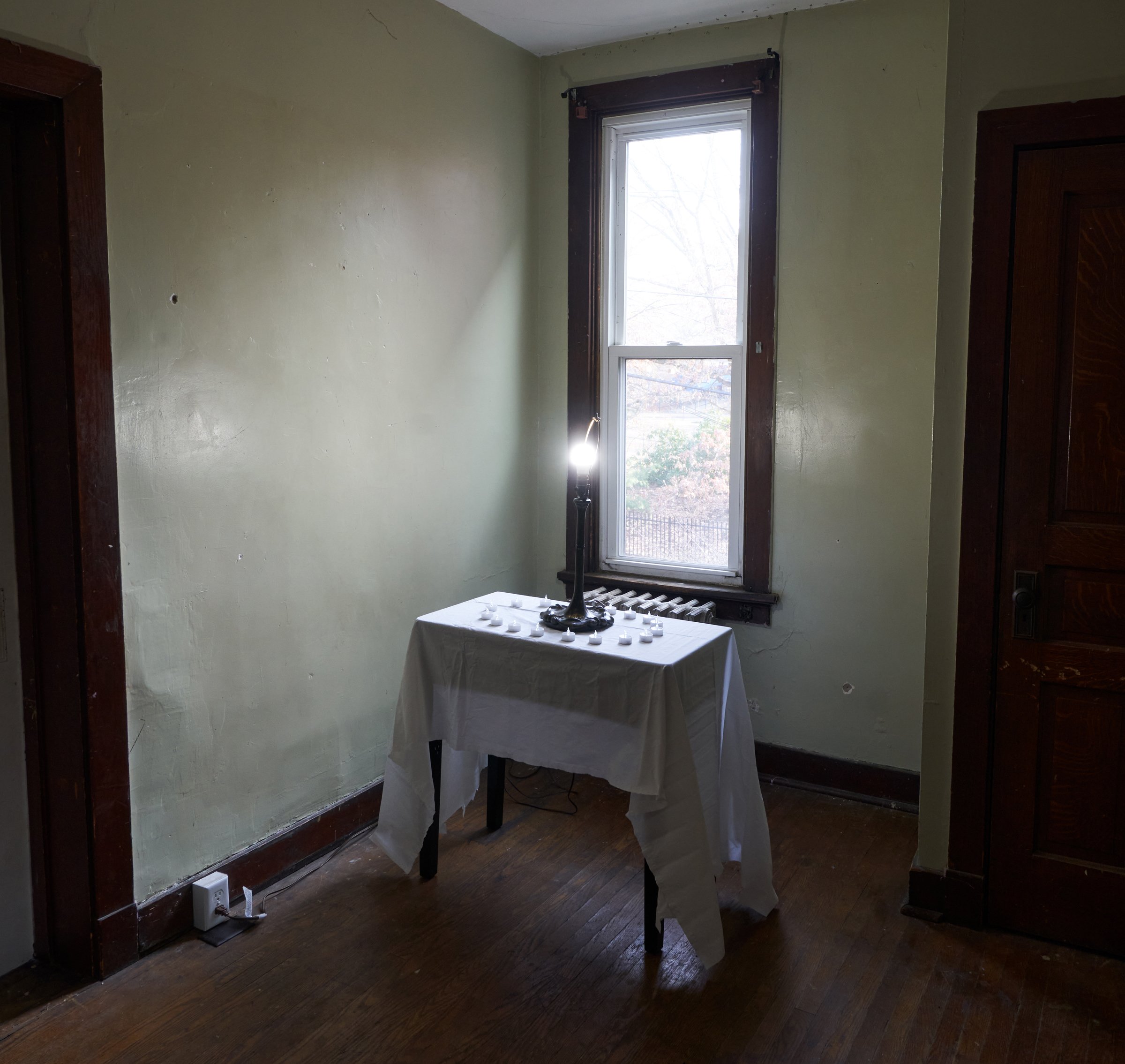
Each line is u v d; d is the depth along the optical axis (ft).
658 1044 7.53
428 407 11.55
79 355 7.59
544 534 13.83
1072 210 8.27
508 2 11.19
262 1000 8.02
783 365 11.88
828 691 12.10
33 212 7.57
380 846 10.22
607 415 13.25
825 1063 7.33
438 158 11.37
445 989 8.18
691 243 12.53
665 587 12.83
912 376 11.19
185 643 8.81
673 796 8.23
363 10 10.15
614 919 9.27
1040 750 8.81
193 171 8.48
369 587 10.91
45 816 8.31
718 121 12.17
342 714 10.69
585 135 12.79
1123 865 8.60
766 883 9.20
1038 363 8.45
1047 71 8.17
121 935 8.38
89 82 7.50
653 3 11.21
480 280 12.26
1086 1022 7.80
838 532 11.81
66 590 7.86
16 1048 7.45
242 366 9.12
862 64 11.08
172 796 8.82
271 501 9.57
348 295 10.26
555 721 8.87
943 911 9.29
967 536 8.82
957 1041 7.58
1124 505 8.30
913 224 11.01
